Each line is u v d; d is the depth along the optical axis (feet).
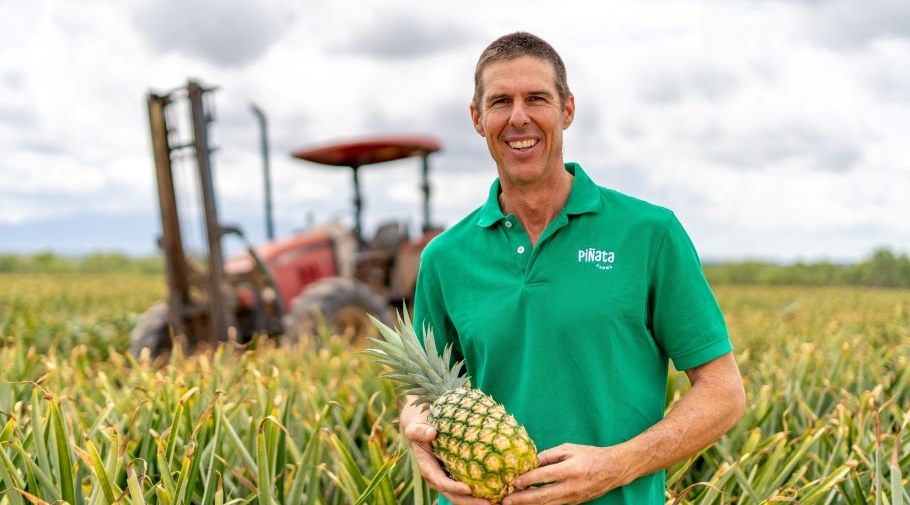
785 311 51.47
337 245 34.71
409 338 8.57
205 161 27.43
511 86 7.90
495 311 8.27
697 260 8.16
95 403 14.79
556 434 7.93
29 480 9.93
